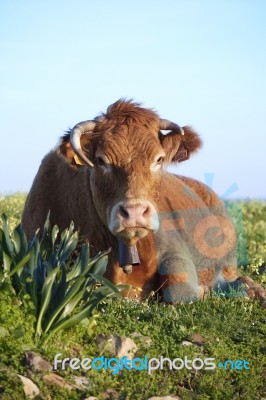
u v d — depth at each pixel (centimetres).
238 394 853
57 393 753
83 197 1190
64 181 1258
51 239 943
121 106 1134
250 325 1041
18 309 830
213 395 841
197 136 1173
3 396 716
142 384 816
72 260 1130
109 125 1105
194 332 968
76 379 793
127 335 902
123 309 1009
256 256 1544
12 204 1998
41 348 811
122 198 1038
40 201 1290
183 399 819
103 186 1085
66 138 1145
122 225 1014
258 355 938
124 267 1105
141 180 1056
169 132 1153
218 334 979
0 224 1469
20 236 886
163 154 1094
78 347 852
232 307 1121
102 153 1078
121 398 768
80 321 854
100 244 1165
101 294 877
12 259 872
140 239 1162
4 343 792
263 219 2061
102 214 1102
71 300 856
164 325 981
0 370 750
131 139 1084
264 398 877
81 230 1197
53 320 843
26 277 861
